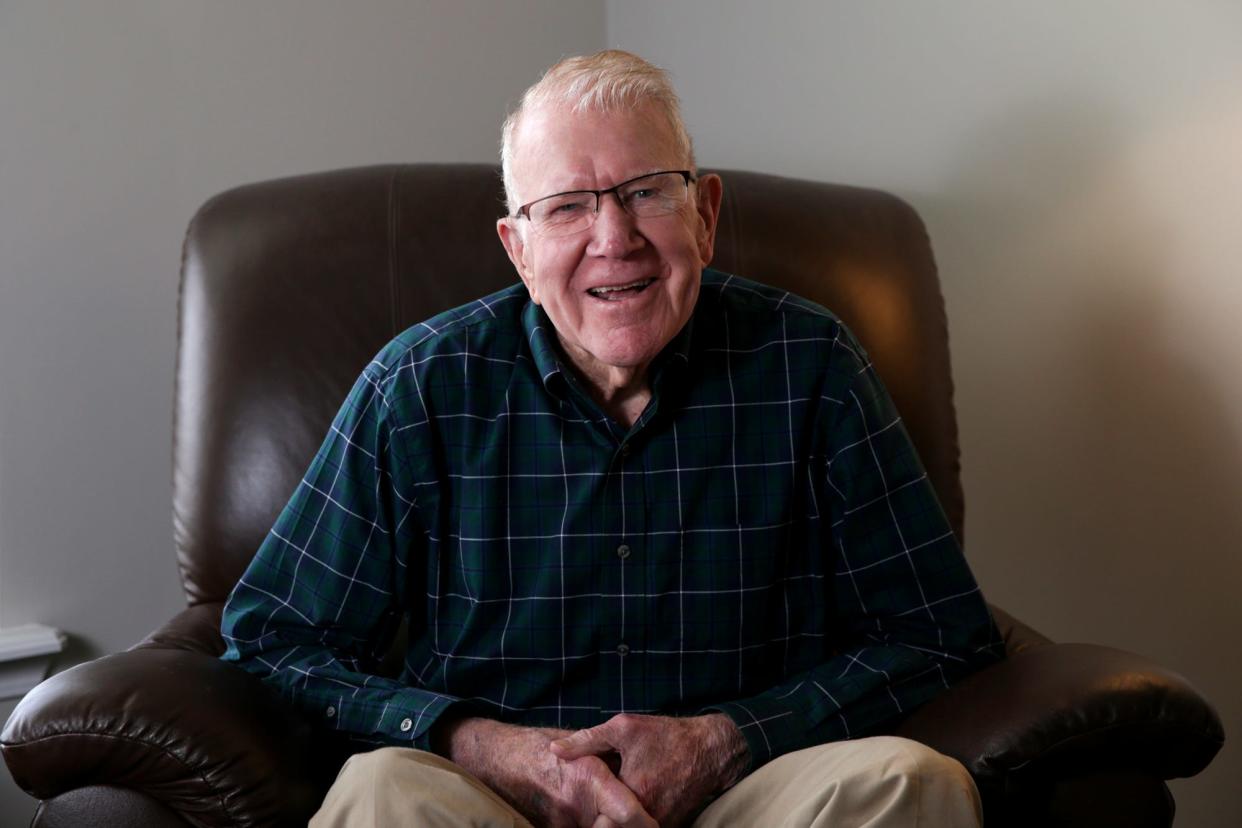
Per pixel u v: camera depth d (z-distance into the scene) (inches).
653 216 48.8
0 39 73.9
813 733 49.0
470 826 41.3
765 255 66.7
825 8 82.0
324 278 64.7
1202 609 66.6
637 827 45.1
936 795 40.8
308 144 85.0
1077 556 73.2
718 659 52.9
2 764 77.6
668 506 52.9
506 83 92.9
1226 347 63.6
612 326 49.4
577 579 52.6
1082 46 68.3
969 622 52.1
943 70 75.7
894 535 53.2
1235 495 64.2
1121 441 69.7
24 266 76.0
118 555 80.7
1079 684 45.4
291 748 46.8
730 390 53.7
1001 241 74.3
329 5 84.7
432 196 66.7
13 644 76.0
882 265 67.8
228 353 63.7
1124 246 67.9
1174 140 64.6
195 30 80.0
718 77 90.2
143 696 44.3
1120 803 44.7
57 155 76.3
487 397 53.8
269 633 53.1
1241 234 62.1
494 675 53.4
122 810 43.9
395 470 53.4
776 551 53.3
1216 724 44.9
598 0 96.4
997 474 77.2
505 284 65.6
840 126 82.4
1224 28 61.7
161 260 80.3
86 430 78.9
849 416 53.3
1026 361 74.2
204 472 62.9
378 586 54.1
